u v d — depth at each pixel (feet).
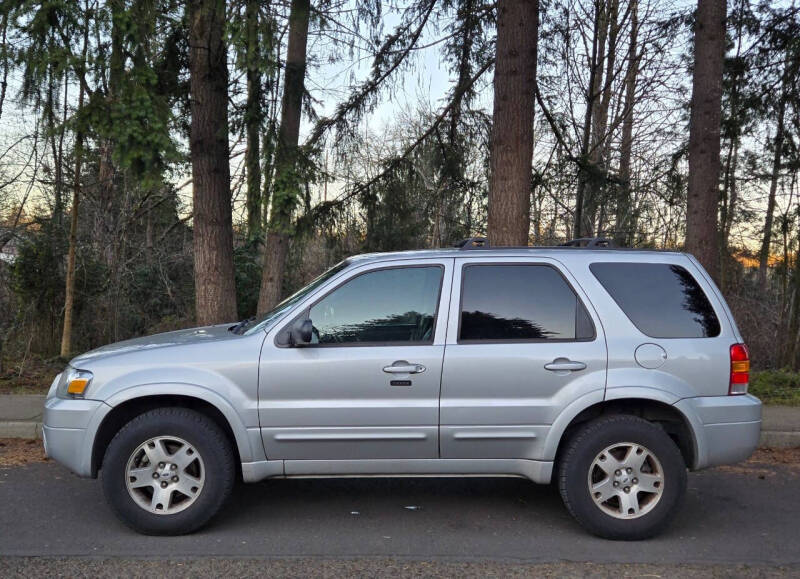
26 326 40.37
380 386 14.75
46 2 23.63
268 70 24.68
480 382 14.79
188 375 14.70
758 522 16.20
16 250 42.86
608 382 14.75
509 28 26.91
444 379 14.78
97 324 43.16
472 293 15.37
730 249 58.59
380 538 14.83
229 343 15.05
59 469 20.08
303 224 34.68
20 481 18.88
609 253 15.84
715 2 30.19
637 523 14.60
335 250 38.45
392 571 13.05
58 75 24.50
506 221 26.94
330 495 17.93
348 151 36.86
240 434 14.67
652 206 47.70
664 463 14.56
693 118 30.94
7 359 37.22
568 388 14.80
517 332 15.12
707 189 30.40
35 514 16.17
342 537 14.85
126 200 45.14
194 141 29.37
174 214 53.31
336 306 15.29
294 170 27.12
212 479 14.61
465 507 17.07
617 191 39.88
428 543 14.57
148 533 14.70
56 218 43.52
